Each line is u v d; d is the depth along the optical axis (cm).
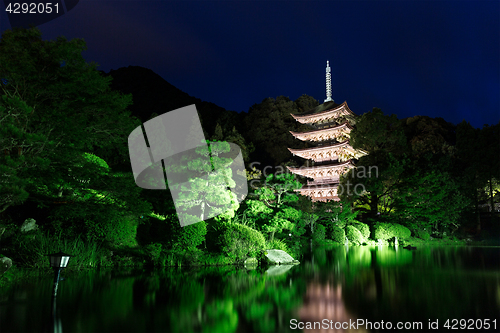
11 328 640
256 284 1121
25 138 971
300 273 1380
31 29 1230
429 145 6066
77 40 1276
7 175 919
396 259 1953
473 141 4712
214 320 708
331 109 4912
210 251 1692
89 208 1330
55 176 1265
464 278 1256
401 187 3944
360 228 3438
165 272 1355
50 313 740
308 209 3133
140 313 756
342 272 1409
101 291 973
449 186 4025
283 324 687
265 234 2148
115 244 1549
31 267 1280
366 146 5156
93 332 623
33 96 1263
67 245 1394
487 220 4447
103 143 1585
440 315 753
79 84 1301
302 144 7238
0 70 1191
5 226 1339
